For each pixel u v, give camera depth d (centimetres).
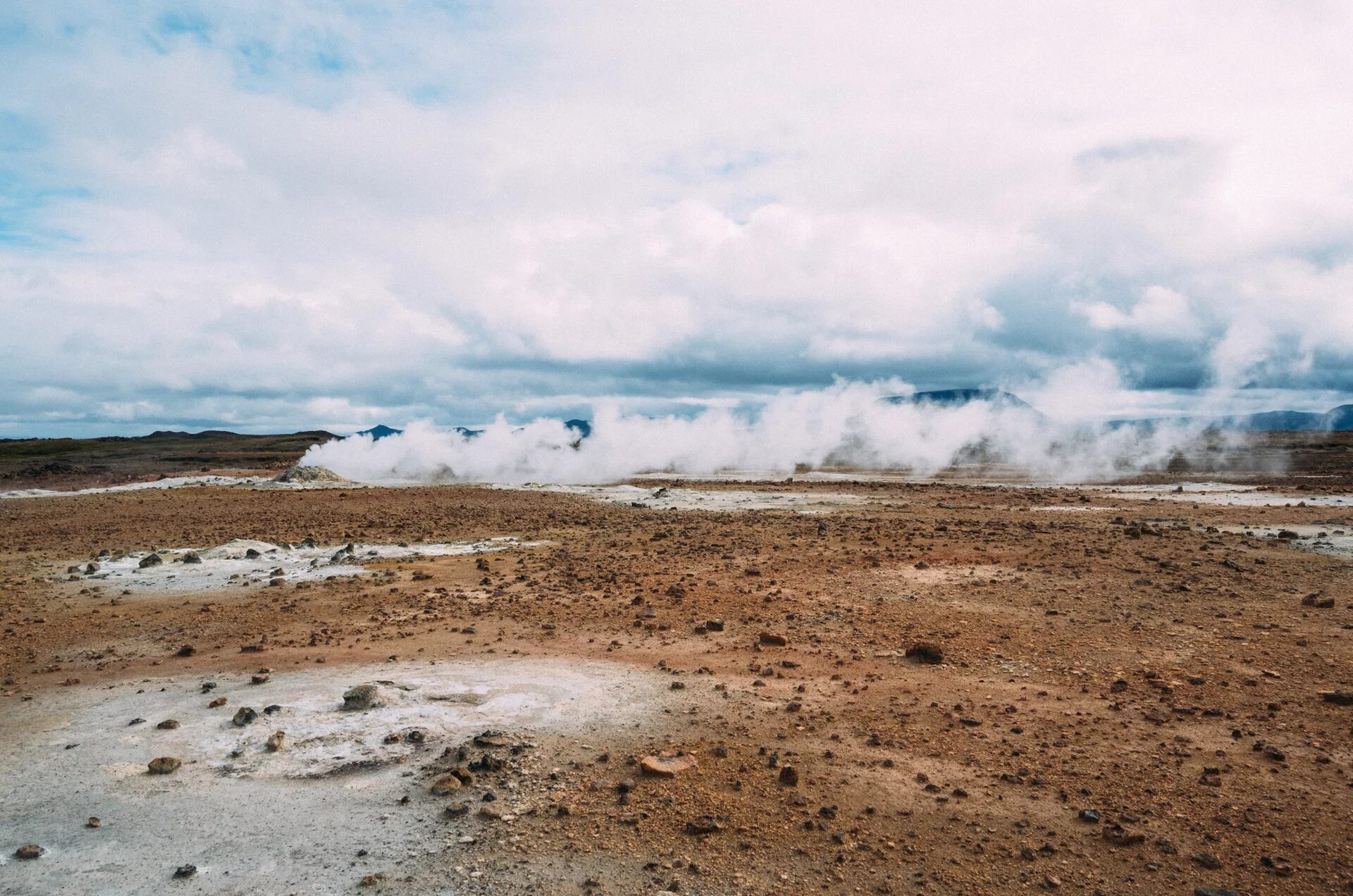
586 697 1058
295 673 1175
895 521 2752
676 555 2141
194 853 705
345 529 2838
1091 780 806
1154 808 749
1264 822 719
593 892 640
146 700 1074
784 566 1931
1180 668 1130
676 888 646
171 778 845
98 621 1520
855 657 1225
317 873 673
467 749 891
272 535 2688
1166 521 2758
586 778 827
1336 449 7025
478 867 677
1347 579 1673
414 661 1222
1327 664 1123
